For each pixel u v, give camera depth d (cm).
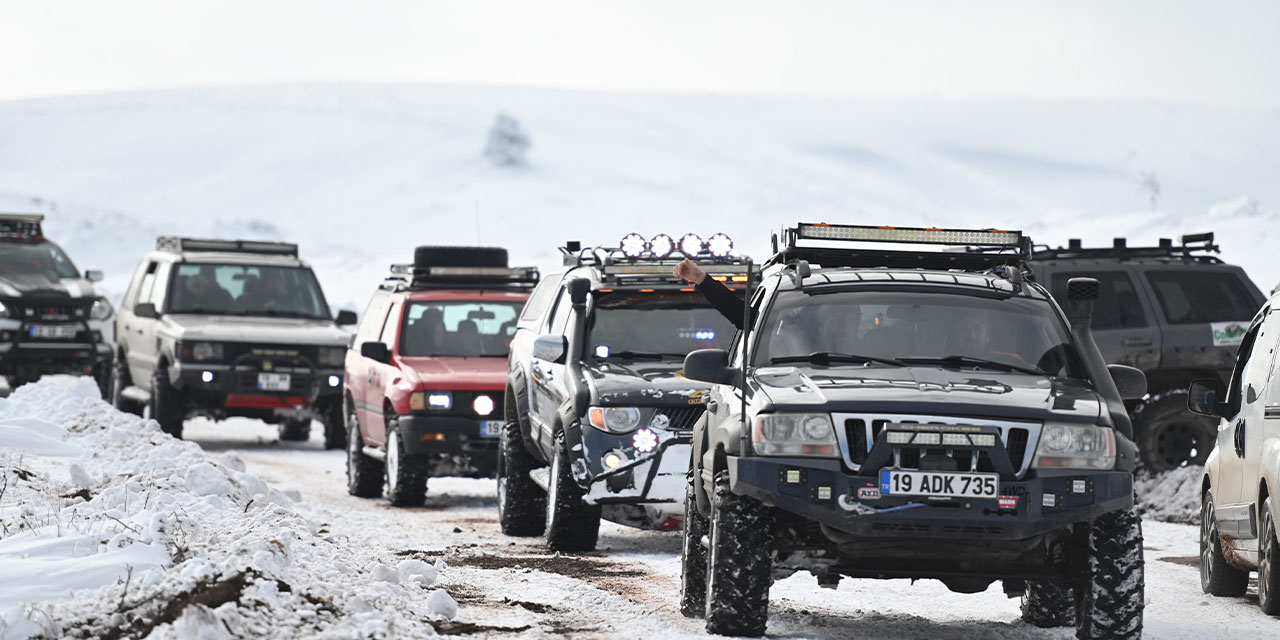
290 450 8288
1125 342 5856
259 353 7919
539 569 3953
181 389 7975
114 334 9719
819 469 2719
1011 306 3141
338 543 3925
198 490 4078
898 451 2709
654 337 4631
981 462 2731
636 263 4731
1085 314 3122
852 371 2972
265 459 7619
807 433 2734
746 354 3028
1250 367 3766
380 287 6950
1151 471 5847
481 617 3036
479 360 6062
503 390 5725
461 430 5659
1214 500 3869
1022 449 2736
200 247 8675
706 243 4700
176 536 3136
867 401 2734
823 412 2744
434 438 5653
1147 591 3900
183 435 9044
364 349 6094
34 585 2720
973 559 2788
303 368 7994
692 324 4656
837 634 2997
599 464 4266
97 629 2444
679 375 4409
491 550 4400
